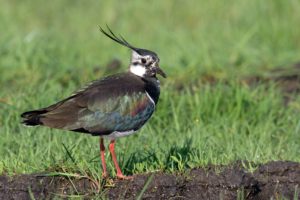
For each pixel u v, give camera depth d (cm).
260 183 1187
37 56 1920
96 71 1880
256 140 1419
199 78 1816
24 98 1585
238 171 1180
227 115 1561
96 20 2381
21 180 1190
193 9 2355
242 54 1973
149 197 1159
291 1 2238
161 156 1265
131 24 2325
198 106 1560
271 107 1592
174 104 1591
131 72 1262
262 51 2017
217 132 1467
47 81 1702
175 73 1850
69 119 1154
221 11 2327
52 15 2419
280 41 2109
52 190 1181
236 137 1424
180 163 1205
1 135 1423
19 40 1992
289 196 1171
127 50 2005
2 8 2388
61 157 1254
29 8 2442
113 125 1183
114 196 1162
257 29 2147
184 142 1340
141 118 1216
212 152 1294
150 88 1243
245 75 1845
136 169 1233
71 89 1628
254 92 1628
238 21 2242
